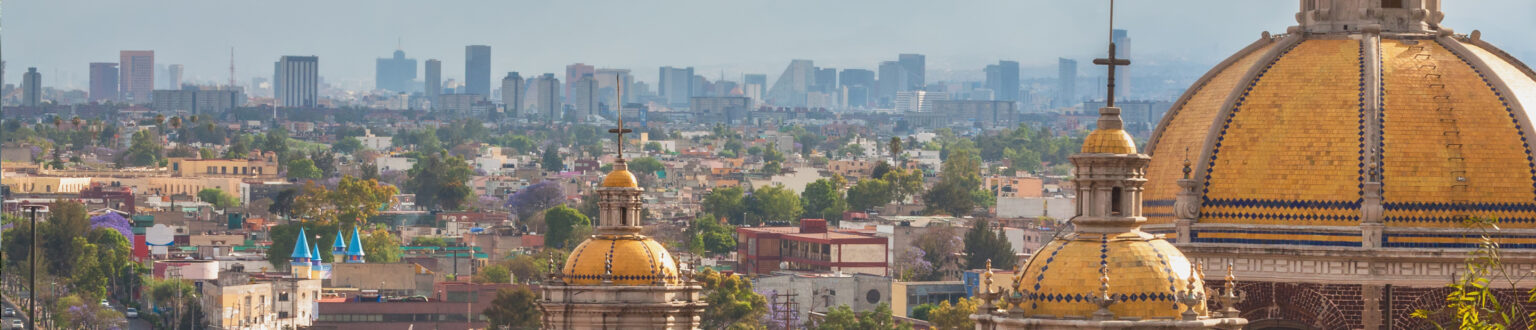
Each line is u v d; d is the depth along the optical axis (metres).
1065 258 75.31
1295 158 101.88
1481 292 91.38
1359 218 100.56
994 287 77.31
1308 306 101.25
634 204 149.00
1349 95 102.06
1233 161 103.00
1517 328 99.38
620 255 147.25
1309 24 105.94
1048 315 74.56
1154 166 106.38
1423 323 100.19
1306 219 101.50
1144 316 74.00
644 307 146.38
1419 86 102.06
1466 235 99.94
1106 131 76.62
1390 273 100.31
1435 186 100.38
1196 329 73.75
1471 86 102.19
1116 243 75.31
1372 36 103.75
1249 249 101.81
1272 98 103.31
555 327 147.25
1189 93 107.38
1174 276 74.69
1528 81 104.12
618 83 151.00
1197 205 103.12
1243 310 102.38
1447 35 105.62
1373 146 100.88
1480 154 100.69
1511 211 100.12
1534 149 100.38
